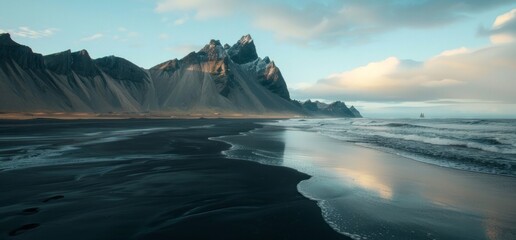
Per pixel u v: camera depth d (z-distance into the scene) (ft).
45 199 42.14
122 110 593.42
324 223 34.68
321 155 91.45
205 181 54.75
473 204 42.47
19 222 33.42
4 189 46.83
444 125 289.33
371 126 312.71
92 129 187.32
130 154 86.02
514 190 49.67
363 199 44.65
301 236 30.94
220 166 69.67
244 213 37.91
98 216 35.73
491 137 142.92
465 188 51.19
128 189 48.37
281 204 41.88
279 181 55.57
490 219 36.68
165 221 34.63
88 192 46.19
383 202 43.32
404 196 46.39
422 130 216.54
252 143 125.18
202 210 38.78
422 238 30.96
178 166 69.00
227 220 35.24
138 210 38.27
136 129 198.90
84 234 30.42
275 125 332.60
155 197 44.27
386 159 83.35
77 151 89.25
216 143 120.06
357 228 33.37
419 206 41.52
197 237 30.19
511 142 116.88
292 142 132.05
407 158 85.10
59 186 49.16
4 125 195.11
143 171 62.64
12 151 85.76
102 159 76.18
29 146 97.19
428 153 93.76
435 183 54.70
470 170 67.00
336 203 42.57
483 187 51.88
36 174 57.52
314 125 345.10
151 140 126.41
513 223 35.37
